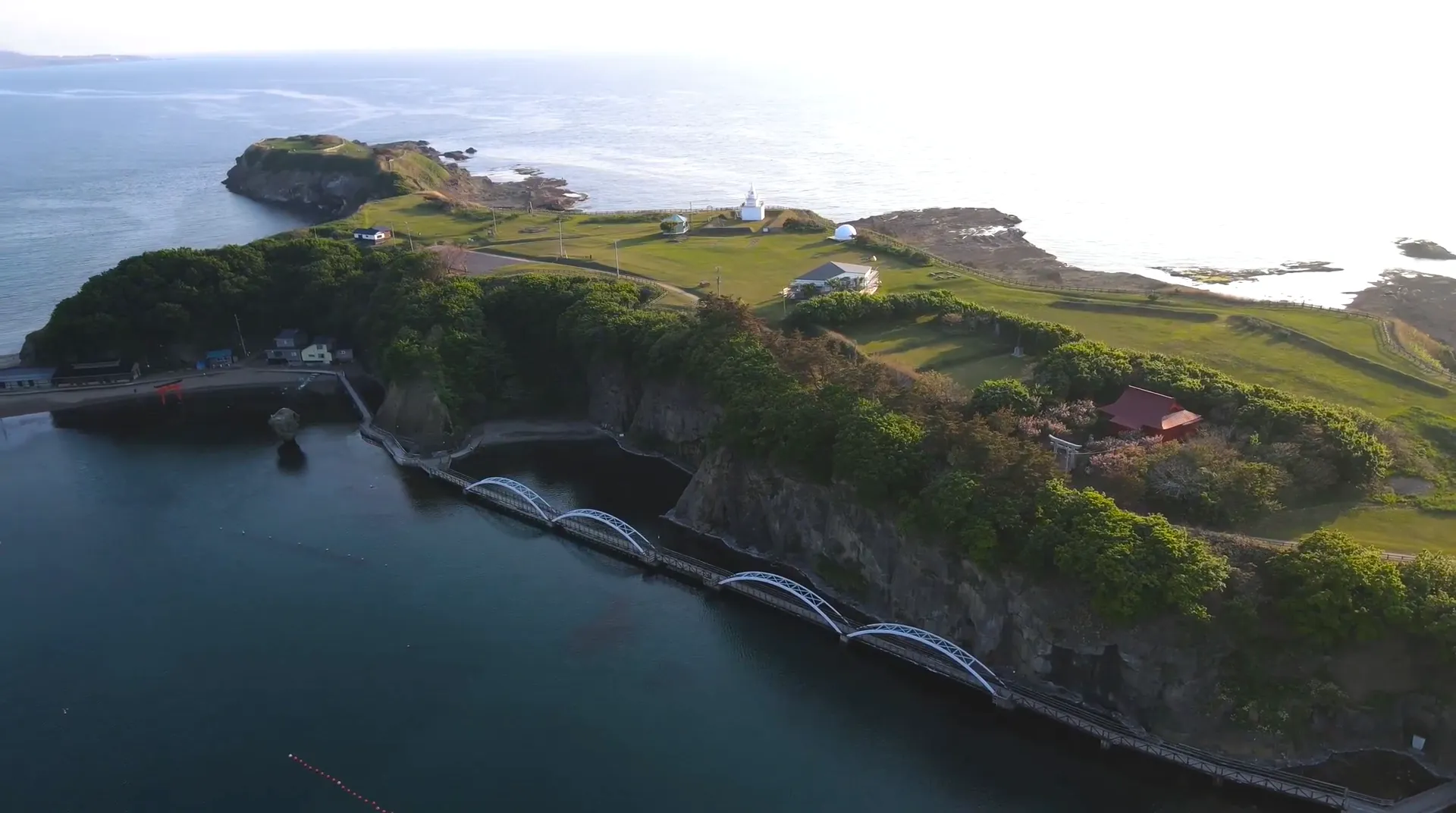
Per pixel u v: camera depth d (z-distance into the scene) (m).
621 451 136.62
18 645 92.50
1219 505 83.75
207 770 76.69
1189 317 140.38
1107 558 75.81
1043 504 82.81
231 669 88.69
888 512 93.75
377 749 78.56
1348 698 72.56
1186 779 73.38
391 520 116.88
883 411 100.00
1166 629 75.00
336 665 89.12
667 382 132.50
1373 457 88.75
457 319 148.75
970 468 89.38
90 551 110.00
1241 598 74.00
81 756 78.31
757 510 108.56
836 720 82.12
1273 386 114.12
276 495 123.75
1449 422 101.50
